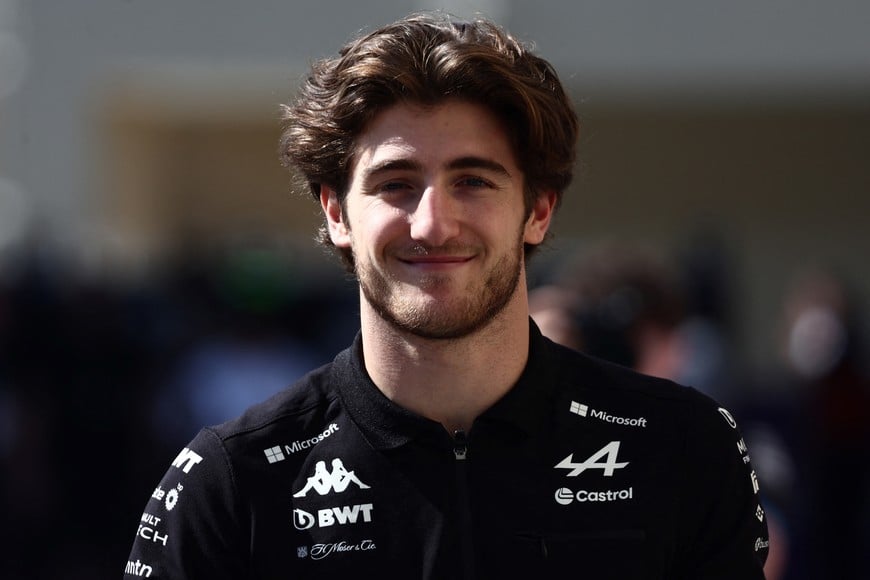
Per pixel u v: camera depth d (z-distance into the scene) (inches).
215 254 500.4
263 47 693.9
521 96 179.3
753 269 848.9
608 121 856.3
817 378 485.4
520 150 182.7
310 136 188.4
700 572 187.0
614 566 180.1
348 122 180.9
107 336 460.8
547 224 196.2
